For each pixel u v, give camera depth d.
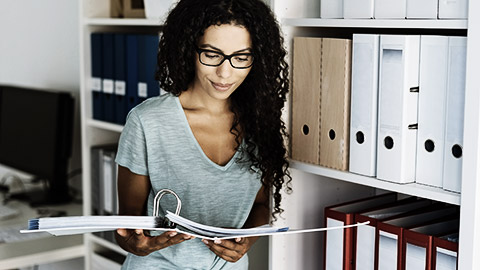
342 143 1.65
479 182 1.35
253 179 1.67
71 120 3.20
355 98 1.59
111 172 2.62
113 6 2.61
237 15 1.45
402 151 1.50
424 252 1.50
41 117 3.29
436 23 1.41
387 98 1.51
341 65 1.62
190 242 1.64
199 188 1.61
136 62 2.38
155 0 2.22
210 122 1.60
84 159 2.74
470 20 1.33
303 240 1.92
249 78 1.60
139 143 1.56
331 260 1.76
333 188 1.96
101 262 2.69
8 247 2.67
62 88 3.57
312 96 1.72
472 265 1.37
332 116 1.67
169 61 1.54
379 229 1.61
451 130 1.41
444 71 1.42
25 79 3.85
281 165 1.73
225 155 1.64
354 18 1.59
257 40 1.49
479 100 1.33
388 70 1.50
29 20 3.74
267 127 1.65
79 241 2.81
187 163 1.59
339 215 1.72
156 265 1.66
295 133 1.78
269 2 1.82
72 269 3.38
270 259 1.87
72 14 3.42
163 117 1.55
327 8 1.68
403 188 1.50
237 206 1.67
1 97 3.64
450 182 1.43
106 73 2.54
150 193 1.64
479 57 1.32
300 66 1.74
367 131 1.57
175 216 1.38
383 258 1.61
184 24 1.47
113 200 2.63
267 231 1.46
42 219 1.35
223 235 1.43
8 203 3.28
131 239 1.54
